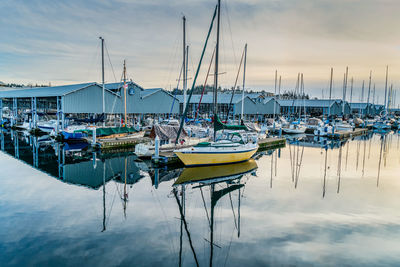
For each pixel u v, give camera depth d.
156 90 50.56
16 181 17.25
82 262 8.32
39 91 46.78
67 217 11.72
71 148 30.52
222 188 16.64
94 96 41.59
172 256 8.81
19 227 10.62
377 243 9.82
